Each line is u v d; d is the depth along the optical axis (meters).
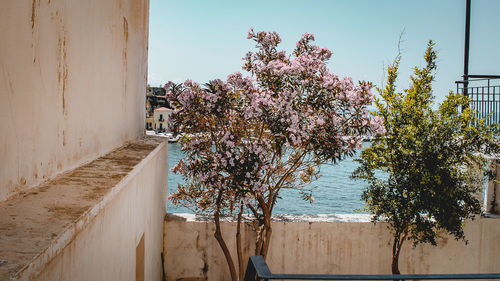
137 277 4.85
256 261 2.12
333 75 6.57
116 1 4.42
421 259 7.89
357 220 7.69
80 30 3.04
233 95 6.33
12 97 1.96
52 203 2.04
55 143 2.61
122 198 3.29
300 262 7.49
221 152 6.10
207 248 7.37
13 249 1.42
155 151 5.06
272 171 6.77
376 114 7.34
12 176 2.03
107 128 4.10
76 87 3.00
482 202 7.92
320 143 6.37
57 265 1.70
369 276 2.06
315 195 27.86
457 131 7.07
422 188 6.91
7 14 1.88
